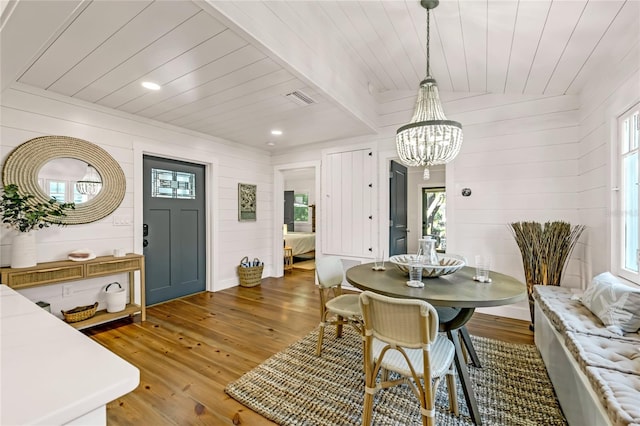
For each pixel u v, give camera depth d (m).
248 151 4.91
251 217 4.95
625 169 2.12
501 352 2.47
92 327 2.98
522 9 1.91
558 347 1.82
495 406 1.80
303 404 1.82
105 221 3.12
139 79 2.43
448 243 3.64
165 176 3.89
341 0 2.28
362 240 4.32
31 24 1.35
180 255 4.07
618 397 1.09
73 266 2.65
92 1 1.51
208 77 2.38
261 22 1.89
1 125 2.47
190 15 1.64
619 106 2.07
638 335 1.58
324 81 2.63
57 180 2.77
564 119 3.06
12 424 0.45
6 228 2.48
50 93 2.71
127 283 3.32
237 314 3.41
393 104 4.05
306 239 7.32
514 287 1.89
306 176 9.30
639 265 1.90
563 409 1.70
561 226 2.82
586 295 2.04
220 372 2.17
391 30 2.55
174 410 1.76
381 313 1.46
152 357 2.39
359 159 4.33
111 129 3.15
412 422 1.67
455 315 1.98
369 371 1.55
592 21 1.88
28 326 0.85
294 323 3.15
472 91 3.48
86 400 0.52
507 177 3.33
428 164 2.47
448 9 2.11
